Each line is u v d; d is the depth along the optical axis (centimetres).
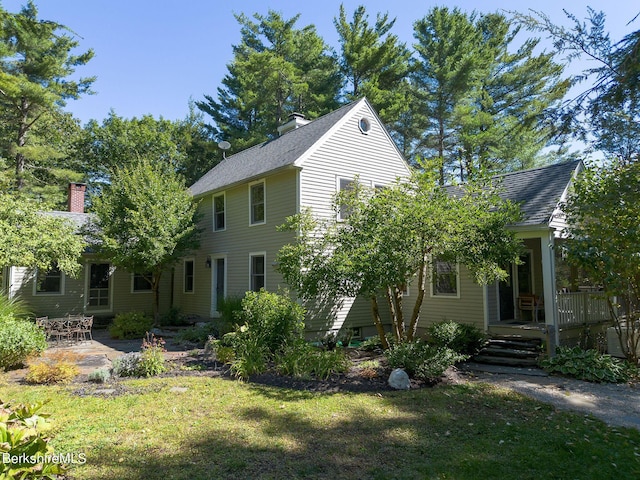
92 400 641
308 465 442
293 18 2939
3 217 1109
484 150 2381
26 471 322
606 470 444
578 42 402
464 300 1212
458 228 843
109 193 1559
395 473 427
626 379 836
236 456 459
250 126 3102
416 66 2642
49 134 2620
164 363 898
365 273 830
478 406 659
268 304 982
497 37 2472
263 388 730
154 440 496
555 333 995
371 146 1474
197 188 1833
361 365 899
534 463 455
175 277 1855
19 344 845
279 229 1079
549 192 1128
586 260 877
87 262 1634
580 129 422
